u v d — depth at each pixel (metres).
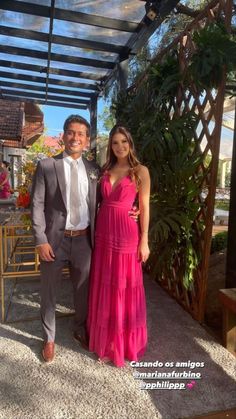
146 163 3.18
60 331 2.54
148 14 3.47
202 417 1.72
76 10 3.74
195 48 2.67
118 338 2.10
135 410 1.75
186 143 2.78
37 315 2.78
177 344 2.40
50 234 2.09
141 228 2.17
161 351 2.30
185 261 2.84
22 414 1.70
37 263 2.70
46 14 3.78
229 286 2.53
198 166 2.74
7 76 5.93
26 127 11.55
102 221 2.14
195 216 2.69
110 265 2.11
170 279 3.32
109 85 5.89
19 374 2.01
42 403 1.78
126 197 2.08
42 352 2.20
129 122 3.90
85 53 4.93
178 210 2.87
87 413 1.72
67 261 2.23
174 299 3.22
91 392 1.88
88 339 2.29
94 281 2.19
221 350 2.33
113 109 4.77
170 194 2.90
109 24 3.91
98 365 2.13
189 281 2.81
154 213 2.97
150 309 2.99
